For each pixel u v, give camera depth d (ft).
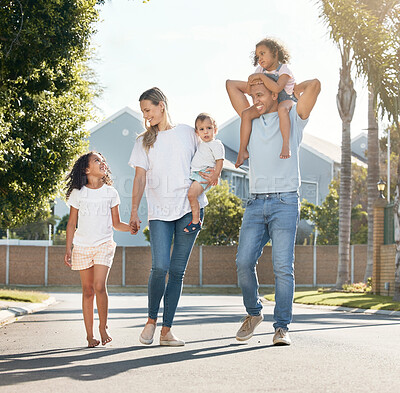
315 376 13.30
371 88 52.16
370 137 84.07
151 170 18.80
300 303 63.31
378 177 84.58
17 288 101.04
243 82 19.70
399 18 53.01
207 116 18.65
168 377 13.19
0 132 39.09
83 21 39.32
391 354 17.29
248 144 18.89
